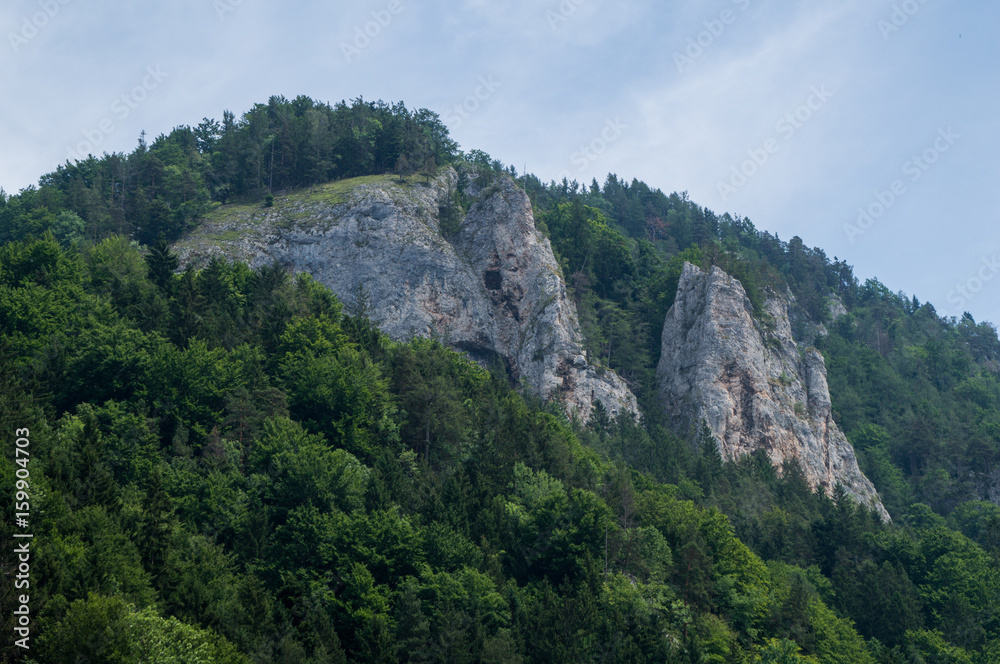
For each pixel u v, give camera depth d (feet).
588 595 273.54
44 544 200.13
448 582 259.19
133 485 260.62
